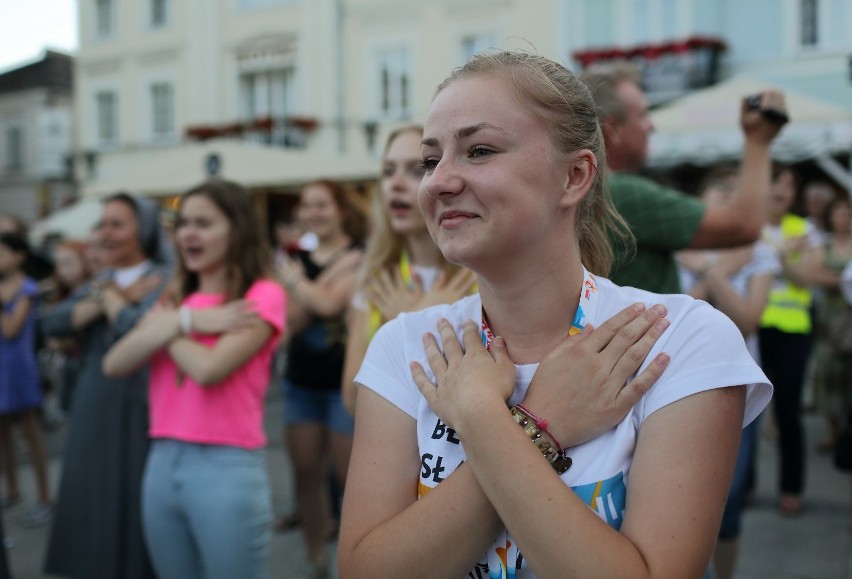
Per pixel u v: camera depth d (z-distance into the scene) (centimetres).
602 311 116
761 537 385
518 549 104
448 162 105
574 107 110
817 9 1182
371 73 1539
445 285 223
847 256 489
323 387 339
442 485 106
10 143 2327
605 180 132
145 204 324
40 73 2295
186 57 1731
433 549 103
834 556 359
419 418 117
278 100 1655
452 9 1438
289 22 1602
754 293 338
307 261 383
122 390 287
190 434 232
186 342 234
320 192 388
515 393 111
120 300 294
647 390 105
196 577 238
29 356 461
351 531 115
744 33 1231
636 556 94
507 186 103
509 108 104
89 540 284
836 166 816
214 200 252
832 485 468
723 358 104
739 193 199
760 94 197
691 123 761
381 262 253
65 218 1098
